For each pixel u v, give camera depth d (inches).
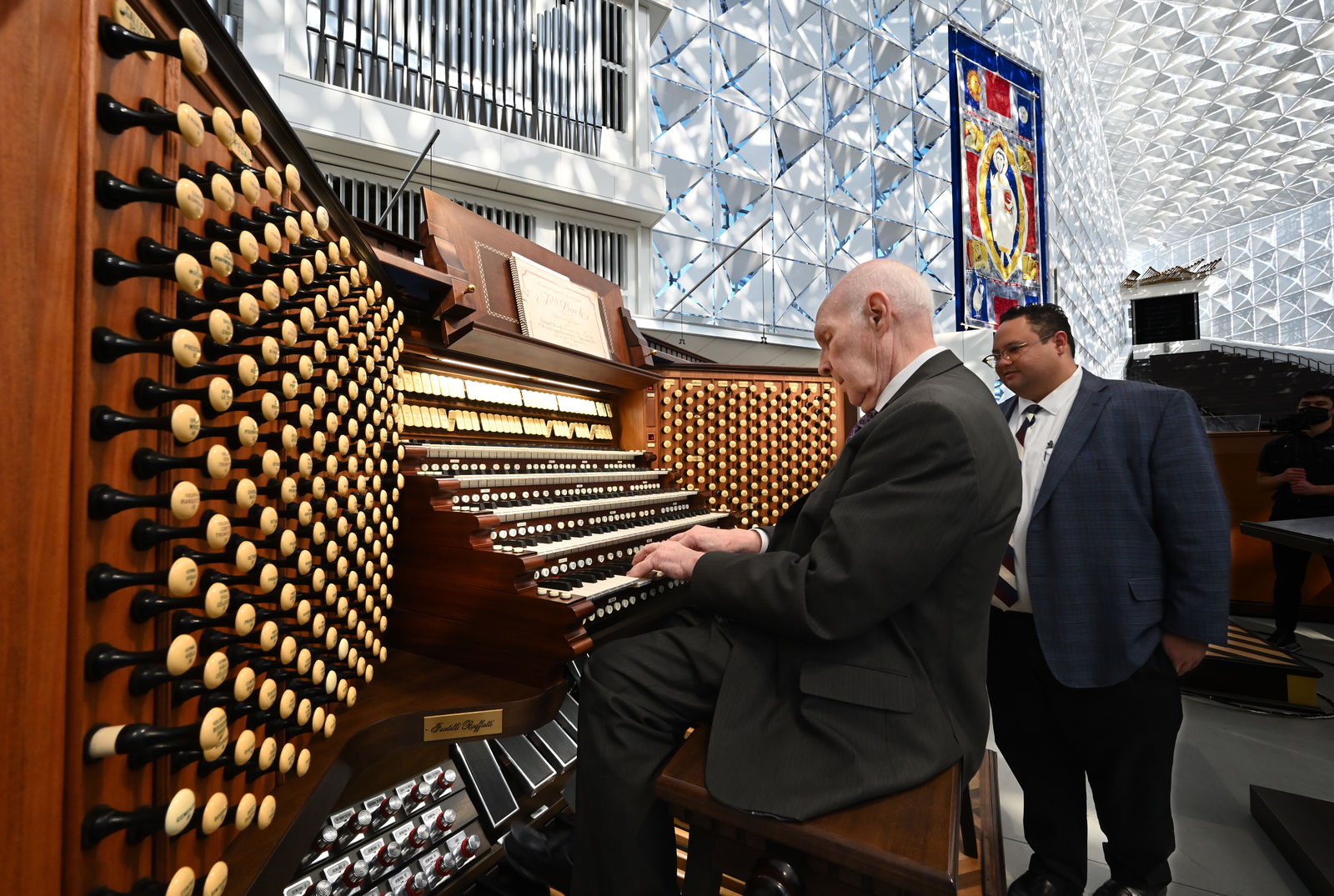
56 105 18.9
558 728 70.6
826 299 55.3
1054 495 65.3
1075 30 706.2
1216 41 768.9
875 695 39.4
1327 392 144.8
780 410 130.4
